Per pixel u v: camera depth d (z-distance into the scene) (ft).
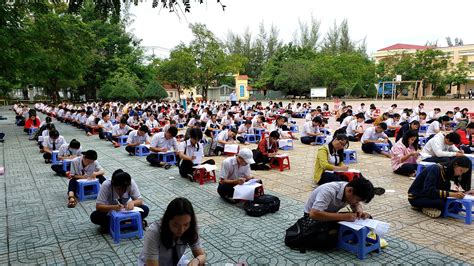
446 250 13.78
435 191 17.04
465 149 30.73
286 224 16.76
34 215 18.39
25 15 52.85
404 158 25.76
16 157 35.14
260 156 28.35
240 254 13.74
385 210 18.45
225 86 146.61
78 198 20.88
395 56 152.66
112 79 124.88
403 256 13.33
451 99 147.43
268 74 166.71
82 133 55.42
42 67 56.44
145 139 36.14
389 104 113.60
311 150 37.70
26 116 65.05
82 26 60.54
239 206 19.49
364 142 35.09
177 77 121.90
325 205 13.14
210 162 25.76
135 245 14.66
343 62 146.92
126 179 14.61
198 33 119.96
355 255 13.43
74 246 14.65
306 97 162.40
